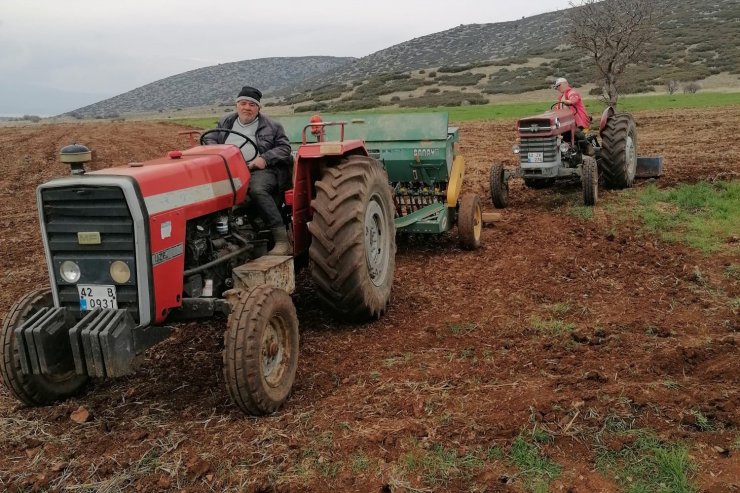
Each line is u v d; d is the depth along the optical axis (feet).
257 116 17.66
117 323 12.30
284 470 11.07
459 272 23.17
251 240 16.63
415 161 25.57
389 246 19.36
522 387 13.60
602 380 13.76
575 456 11.00
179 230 13.42
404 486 10.43
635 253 23.98
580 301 19.40
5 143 85.61
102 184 12.36
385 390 13.93
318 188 17.01
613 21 54.65
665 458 10.57
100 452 12.16
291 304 13.92
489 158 53.31
